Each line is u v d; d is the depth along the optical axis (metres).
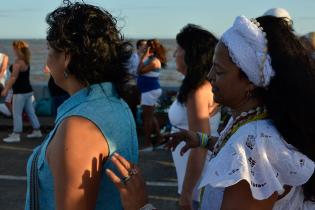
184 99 2.38
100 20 1.50
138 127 8.23
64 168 1.35
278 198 1.35
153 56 7.27
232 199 1.26
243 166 1.24
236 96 1.38
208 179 1.29
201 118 2.32
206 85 2.33
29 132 8.62
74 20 1.47
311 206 1.40
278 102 1.30
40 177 1.46
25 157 6.79
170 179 5.66
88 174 1.37
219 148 1.44
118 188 1.38
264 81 1.30
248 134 1.29
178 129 2.61
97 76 1.50
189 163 2.34
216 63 1.40
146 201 1.39
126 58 1.59
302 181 1.29
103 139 1.43
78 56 1.47
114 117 1.49
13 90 7.76
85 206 1.37
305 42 1.45
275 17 1.41
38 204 1.48
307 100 1.30
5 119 9.47
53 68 1.52
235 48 1.32
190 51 2.35
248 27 1.32
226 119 2.18
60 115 1.49
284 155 1.27
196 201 2.34
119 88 1.58
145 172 5.96
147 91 7.16
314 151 1.33
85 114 1.42
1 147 7.43
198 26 2.43
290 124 1.30
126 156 1.53
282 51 1.31
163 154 6.92
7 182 5.52
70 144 1.36
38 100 9.95
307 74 1.33
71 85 1.53
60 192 1.36
